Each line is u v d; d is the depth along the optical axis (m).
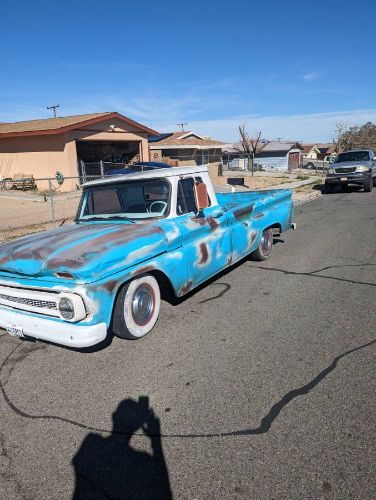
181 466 2.46
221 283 5.82
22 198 18.08
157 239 4.06
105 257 3.42
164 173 4.66
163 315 4.73
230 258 5.47
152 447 2.62
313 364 3.50
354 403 2.94
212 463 2.46
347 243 8.16
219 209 5.30
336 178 18.77
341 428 2.69
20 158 22.56
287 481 2.29
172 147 31.62
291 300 5.04
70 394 3.26
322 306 4.80
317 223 10.93
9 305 3.71
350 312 4.58
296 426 2.73
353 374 3.32
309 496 2.19
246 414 2.88
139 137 24.33
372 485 2.24
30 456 2.61
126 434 2.76
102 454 2.59
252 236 6.11
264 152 57.59
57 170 20.94
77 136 20.64
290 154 58.31
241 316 4.61
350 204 14.73
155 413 2.96
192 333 4.23
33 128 21.66
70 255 3.39
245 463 2.44
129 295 3.85
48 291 3.43
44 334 3.47
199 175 5.09
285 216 7.28
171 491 2.28
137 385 3.32
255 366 3.52
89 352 3.94
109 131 22.36
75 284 3.31
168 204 4.54
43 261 3.42
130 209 4.75
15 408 3.11
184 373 3.47
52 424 2.91
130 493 2.29
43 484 2.38
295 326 4.29
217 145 34.41
